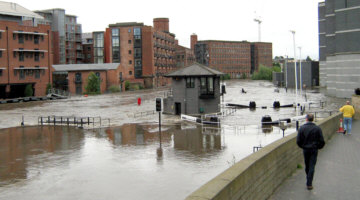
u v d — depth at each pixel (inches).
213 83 1780.3
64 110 2155.5
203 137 1115.9
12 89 3275.1
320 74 4461.1
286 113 1771.7
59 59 4904.0
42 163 820.0
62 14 4960.6
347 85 2576.3
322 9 4414.4
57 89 3535.9
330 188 363.3
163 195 568.4
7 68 3065.9
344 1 2519.7
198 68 1777.8
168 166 754.2
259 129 1243.2
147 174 695.1
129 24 4530.0
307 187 362.3
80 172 729.0
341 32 2568.9
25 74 3221.0
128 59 4562.0
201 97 1764.3
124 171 724.7
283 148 396.2
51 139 1168.8
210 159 810.8
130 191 594.2
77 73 3843.5
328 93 3043.8
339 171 428.5
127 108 2199.8
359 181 386.0
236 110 1975.9
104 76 3900.1
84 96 3380.9
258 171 318.0
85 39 5748.0
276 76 5027.1
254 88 4279.0
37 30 3297.2
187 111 1770.4
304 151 371.6
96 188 617.3
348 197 335.0
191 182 634.8
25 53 3213.6
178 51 6102.4
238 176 270.5
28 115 1926.7
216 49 7534.5
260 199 321.4
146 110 2060.8
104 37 4773.6
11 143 1106.1
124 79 4143.7
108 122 1577.3
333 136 709.3
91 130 1352.1
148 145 1011.9
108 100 2839.6
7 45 3061.0
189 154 870.4
